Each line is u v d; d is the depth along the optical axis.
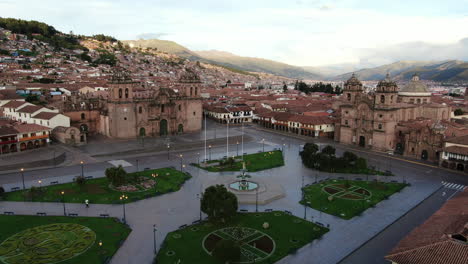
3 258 53.91
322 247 59.25
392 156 122.75
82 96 158.12
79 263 52.97
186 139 146.50
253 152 126.69
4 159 105.12
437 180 95.88
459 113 181.38
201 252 56.78
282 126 175.62
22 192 81.44
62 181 90.06
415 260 41.28
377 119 130.12
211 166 106.12
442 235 44.72
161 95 152.62
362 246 60.06
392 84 127.44
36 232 62.41
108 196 80.25
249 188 85.19
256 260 54.75
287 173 101.25
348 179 96.12
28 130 116.56
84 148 125.19
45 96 185.88
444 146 109.44
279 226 66.75
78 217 68.94
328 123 160.75
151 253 56.59
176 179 93.00
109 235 61.84
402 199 81.50
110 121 143.50
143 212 72.25
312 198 81.44
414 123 132.50
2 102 154.12
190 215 71.19
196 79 163.38
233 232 63.88
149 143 136.38
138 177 93.25
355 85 143.00
